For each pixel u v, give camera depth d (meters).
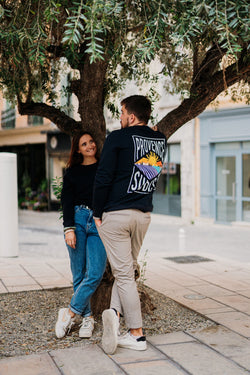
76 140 3.88
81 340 3.77
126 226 3.31
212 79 4.28
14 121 24.19
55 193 4.42
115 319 3.36
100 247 3.78
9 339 3.82
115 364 3.22
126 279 3.41
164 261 8.12
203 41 3.64
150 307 4.64
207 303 4.93
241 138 14.70
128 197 3.31
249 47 2.63
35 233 13.99
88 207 3.86
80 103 4.46
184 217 17.02
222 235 13.23
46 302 5.04
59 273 6.70
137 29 4.25
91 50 2.43
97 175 3.29
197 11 2.51
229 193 15.50
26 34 2.87
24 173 26.56
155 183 3.47
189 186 16.78
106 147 3.28
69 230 3.80
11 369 3.16
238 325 4.12
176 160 17.59
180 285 5.95
